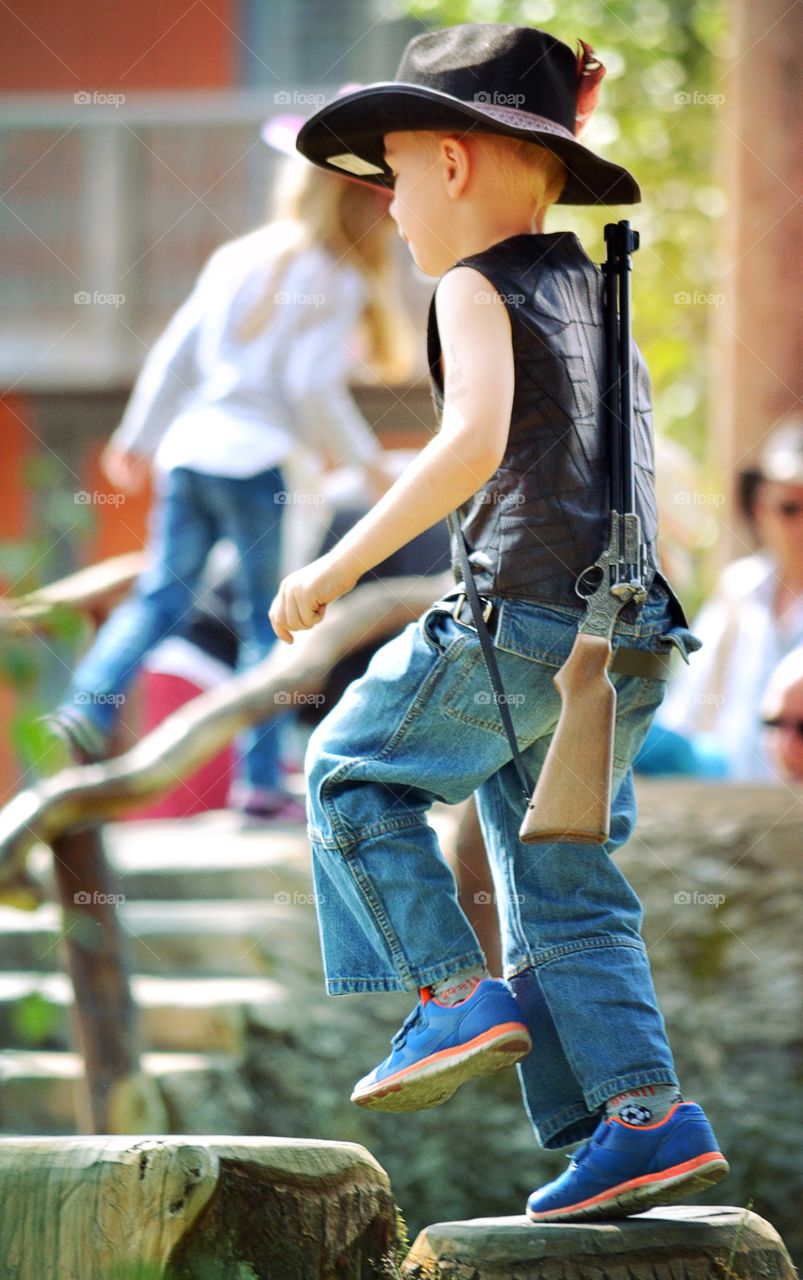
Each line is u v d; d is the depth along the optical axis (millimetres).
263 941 11602
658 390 25891
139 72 29953
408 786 5527
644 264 25344
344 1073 10922
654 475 5832
